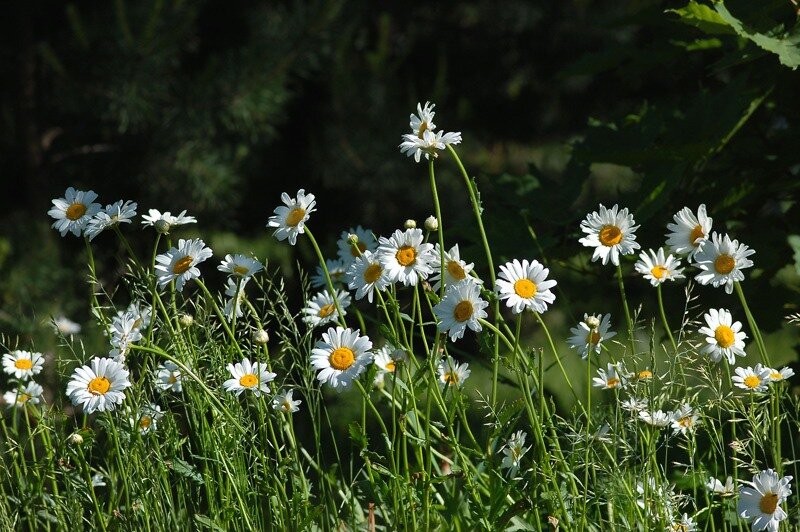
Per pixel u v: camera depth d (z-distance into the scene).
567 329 8.55
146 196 6.98
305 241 7.24
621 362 4.28
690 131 4.61
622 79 4.98
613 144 4.68
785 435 4.63
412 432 4.37
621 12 8.19
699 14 4.48
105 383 4.27
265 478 4.33
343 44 7.12
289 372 4.34
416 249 4.24
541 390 4.25
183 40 6.77
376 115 7.22
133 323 4.33
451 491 4.34
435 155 4.26
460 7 8.34
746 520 4.34
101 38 6.43
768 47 4.46
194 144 6.89
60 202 4.35
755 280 4.68
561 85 8.26
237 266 4.34
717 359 4.28
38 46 6.68
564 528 4.25
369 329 6.50
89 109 6.60
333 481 4.37
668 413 4.28
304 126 7.40
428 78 8.15
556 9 8.29
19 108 6.92
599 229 4.26
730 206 4.68
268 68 6.72
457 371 4.37
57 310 6.11
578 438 4.25
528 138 8.60
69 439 4.36
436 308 4.20
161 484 4.36
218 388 4.32
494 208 4.73
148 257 7.06
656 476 4.27
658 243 4.69
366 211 7.37
